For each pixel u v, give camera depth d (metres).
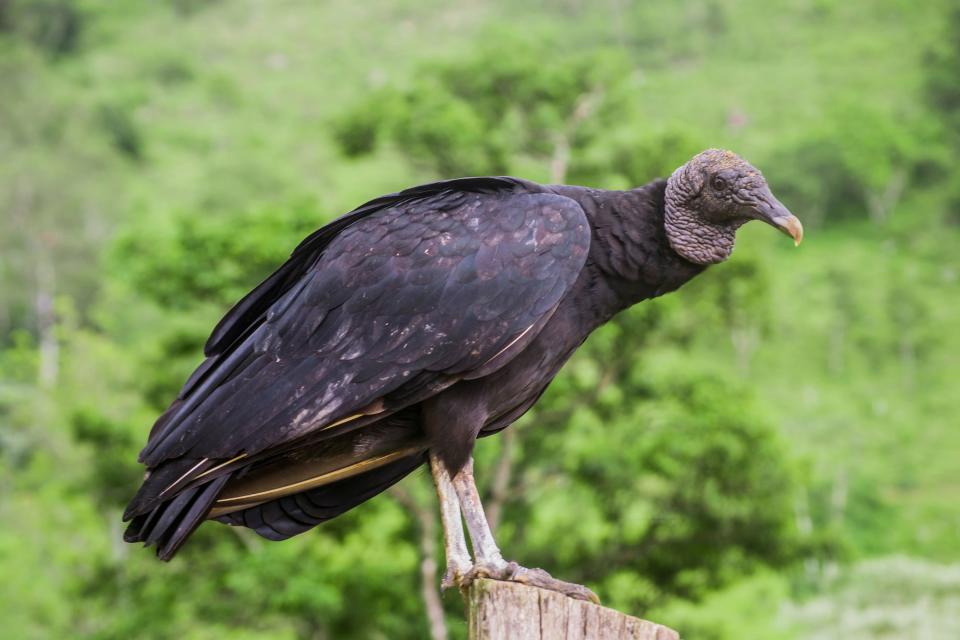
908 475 37.19
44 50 82.25
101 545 17.30
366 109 16.28
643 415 15.44
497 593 4.34
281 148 62.62
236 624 14.98
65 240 48.19
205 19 88.31
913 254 55.75
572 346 5.13
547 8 82.25
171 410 4.89
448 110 15.88
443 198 5.03
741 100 69.56
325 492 5.35
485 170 16.28
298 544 14.39
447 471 4.96
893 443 38.84
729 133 65.12
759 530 14.64
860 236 58.16
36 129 58.41
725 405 14.83
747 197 4.94
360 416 4.77
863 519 34.16
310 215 14.62
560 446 15.48
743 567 14.94
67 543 20.69
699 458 14.48
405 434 5.08
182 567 14.83
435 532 14.74
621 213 5.10
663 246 5.09
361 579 14.39
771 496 14.77
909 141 62.81
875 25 77.69
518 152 16.95
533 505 15.45
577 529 15.52
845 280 50.59
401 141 16.05
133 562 15.27
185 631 15.24
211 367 4.94
